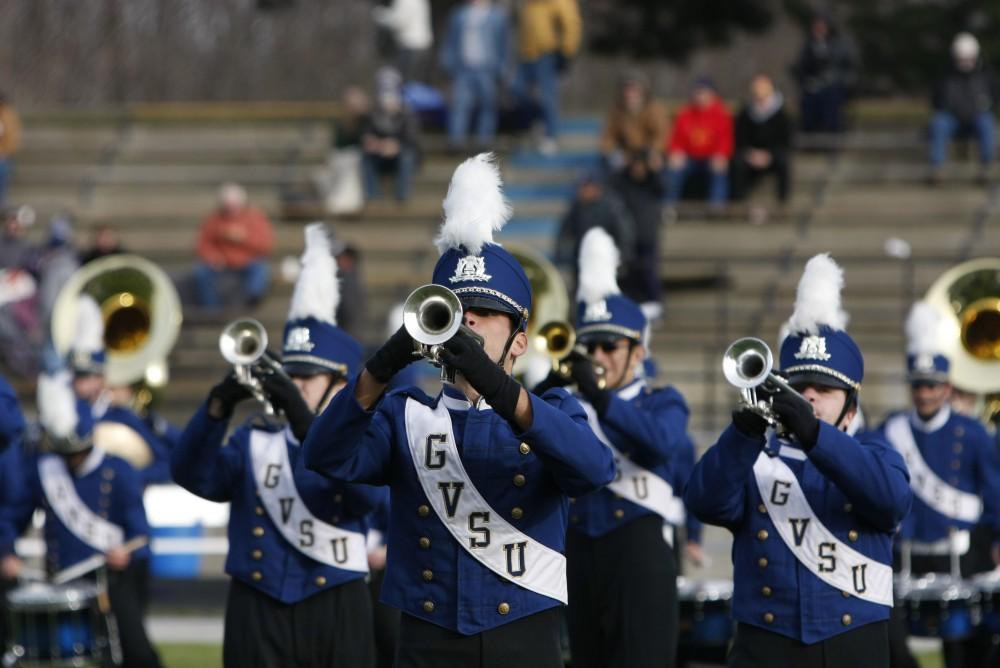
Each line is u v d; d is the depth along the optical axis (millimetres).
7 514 32594
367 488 22531
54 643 30703
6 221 56969
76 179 70750
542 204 66562
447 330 15258
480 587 17047
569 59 69125
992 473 33812
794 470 19750
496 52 67938
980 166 66375
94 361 36688
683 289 60938
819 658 19531
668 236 62938
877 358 57062
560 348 24891
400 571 17359
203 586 47062
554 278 31375
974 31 100250
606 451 16828
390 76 66188
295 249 64312
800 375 20141
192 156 73000
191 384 56250
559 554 17250
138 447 37062
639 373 27203
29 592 31141
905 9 100812
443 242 17078
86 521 32094
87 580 32094
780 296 60281
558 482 16875
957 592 29359
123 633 31906
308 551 22531
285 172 70562
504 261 16969
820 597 19562
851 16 100812
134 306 41812
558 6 68250
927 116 73375
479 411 17188
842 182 66688
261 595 22641
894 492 19016
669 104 72688
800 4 101688
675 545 28141
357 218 65438
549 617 17250
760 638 19781
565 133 72375
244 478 22750
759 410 18578
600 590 25750
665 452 25469
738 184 63969
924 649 39219
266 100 140625
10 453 32500
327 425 16656
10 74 135625
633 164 55281
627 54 103875
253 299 58625
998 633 29859
